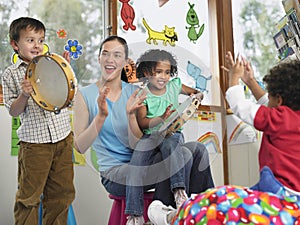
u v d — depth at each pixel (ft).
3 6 7.36
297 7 7.33
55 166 6.46
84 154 5.07
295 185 4.18
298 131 4.39
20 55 6.55
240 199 3.54
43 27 6.69
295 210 3.46
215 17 9.36
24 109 6.28
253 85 5.43
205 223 3.50
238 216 3.43
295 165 4.28
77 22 7.93
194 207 3.65
